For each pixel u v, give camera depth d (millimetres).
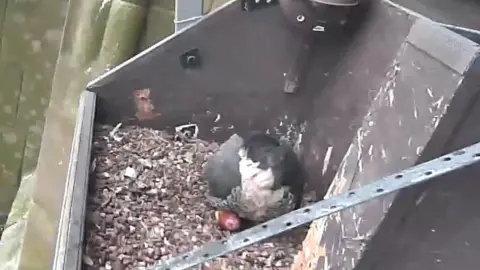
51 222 2029
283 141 1235
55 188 2012
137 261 1019
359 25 1119
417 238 857
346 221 901
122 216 1106
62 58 1967
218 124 1343
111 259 1012
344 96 1150
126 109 1334
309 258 975
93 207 1109
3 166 2475
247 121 1327
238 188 1103
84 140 1204
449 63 820
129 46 1843
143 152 1274
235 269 1032
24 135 2436
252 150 1115
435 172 712
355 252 870
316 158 1210
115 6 1810
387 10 1058
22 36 2299
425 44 885
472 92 791
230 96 1313
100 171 1196
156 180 1208
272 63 1260
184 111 1340
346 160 973
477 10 1899
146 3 1814
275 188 1093
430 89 841
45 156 2045
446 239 856
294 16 1130
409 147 845
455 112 801
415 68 888
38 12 2270
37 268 2080
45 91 2377
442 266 875
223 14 1236
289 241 1112
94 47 1877
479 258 861
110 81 1310
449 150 821
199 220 1136
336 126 1169
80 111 1273
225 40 1263
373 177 888
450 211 836
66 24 1936
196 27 1256
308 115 1251
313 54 1196
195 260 741
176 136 1340
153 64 1290
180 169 1245
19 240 2244
